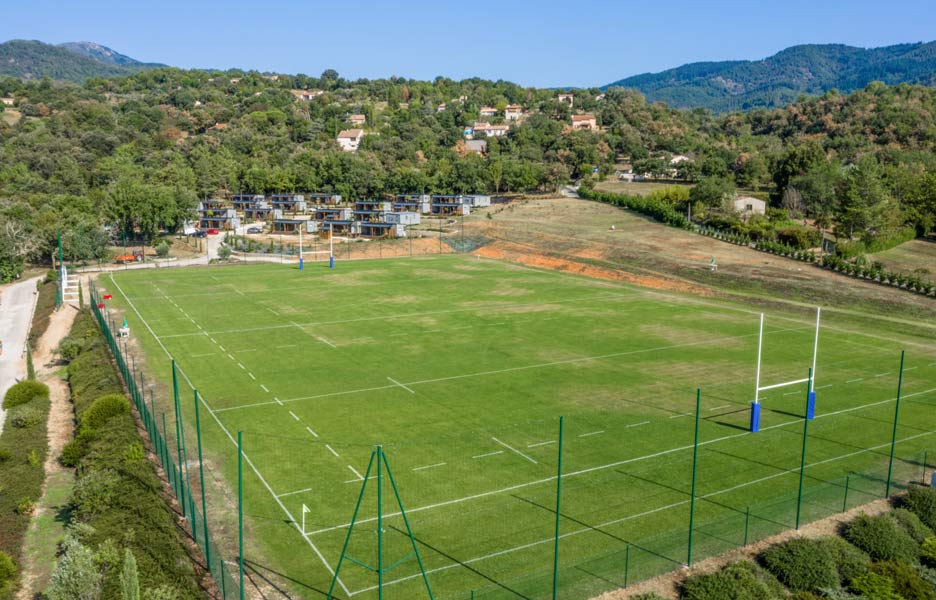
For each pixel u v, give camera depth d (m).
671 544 30.62
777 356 62.41
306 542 31.05
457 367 58.59
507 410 48.25
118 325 73.56
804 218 141.38
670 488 36.16
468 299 88.31
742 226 127.50
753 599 26.08
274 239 151.75
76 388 55.62
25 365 66.88
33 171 178.50
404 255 128.88
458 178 193.25
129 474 37.41
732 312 81.62
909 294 84.94
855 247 106.31
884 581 27.61
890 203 119.88
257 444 42.12
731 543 30.66
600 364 59.69
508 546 30.59
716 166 195.50
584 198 185.88
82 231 118.69
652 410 48.25
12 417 49.72
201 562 29.72
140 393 51.12
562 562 29.22
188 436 43.34
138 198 138.50
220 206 185.88
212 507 34.28
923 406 49.03
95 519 34.28
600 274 107.06
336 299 87.94
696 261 108.06
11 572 30.41
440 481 37.06
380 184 197.62
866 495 35.22
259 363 59.69
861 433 43.97
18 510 36.62
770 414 47.44
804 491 35.62
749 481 37.00
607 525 32.34
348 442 42.50
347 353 62.91
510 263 119.19
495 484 36.66
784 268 101.00
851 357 62.22
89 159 197.12
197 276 105.94
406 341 67.25
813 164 156.12
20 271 111.56
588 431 44.31
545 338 68.56
